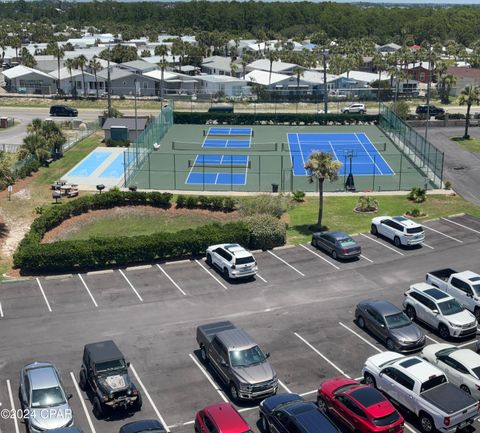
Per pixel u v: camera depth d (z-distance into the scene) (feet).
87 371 90.48
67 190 193.47
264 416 82.64
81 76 419.33
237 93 412.77
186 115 330.95
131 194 183.73
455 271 128.57
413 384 85.61
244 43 636.89
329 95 412.98
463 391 85.20
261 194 186.29
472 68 494.18
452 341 108.78
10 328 112.27
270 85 412.16
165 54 513.45
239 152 265.75
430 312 111.86
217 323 104.88
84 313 118.01
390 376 89.20
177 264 141.79
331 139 292.20
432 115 342.85
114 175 223.71
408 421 86.43
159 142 283.59
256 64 481.46
